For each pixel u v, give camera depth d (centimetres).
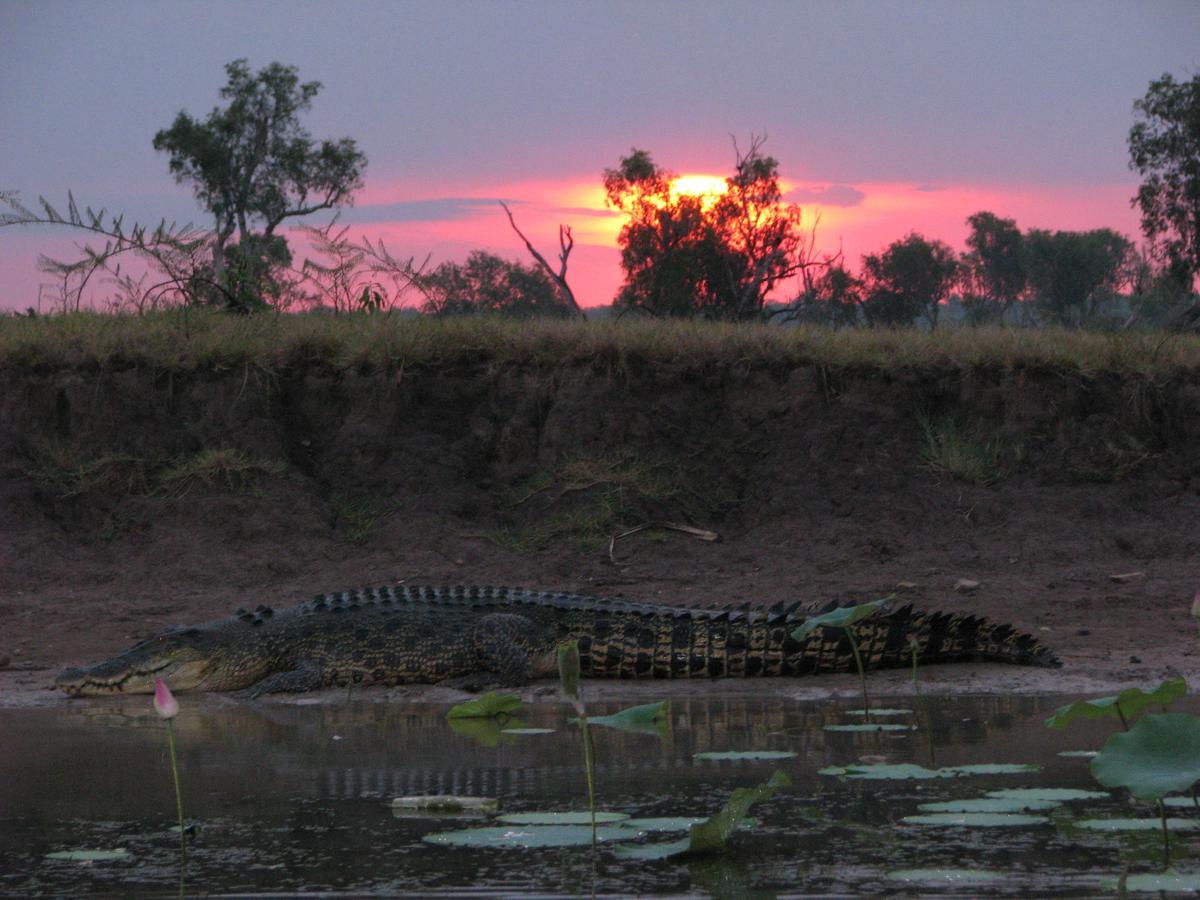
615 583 1109
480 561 1163
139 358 1312
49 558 1133
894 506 1215
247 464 1242
